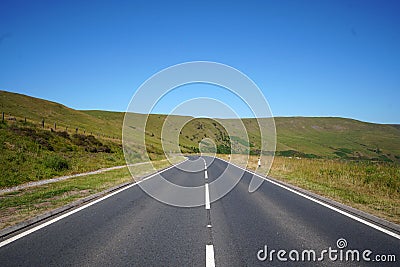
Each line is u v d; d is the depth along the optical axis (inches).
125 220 327.6
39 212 351.6
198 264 205.9
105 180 698.8
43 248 234.5
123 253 225.6
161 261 210.5
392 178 599.8
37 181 694.5
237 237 267.0
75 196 470.3
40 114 3538.4
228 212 369.4
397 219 323.3
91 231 283.4
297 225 305.9
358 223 312.8
